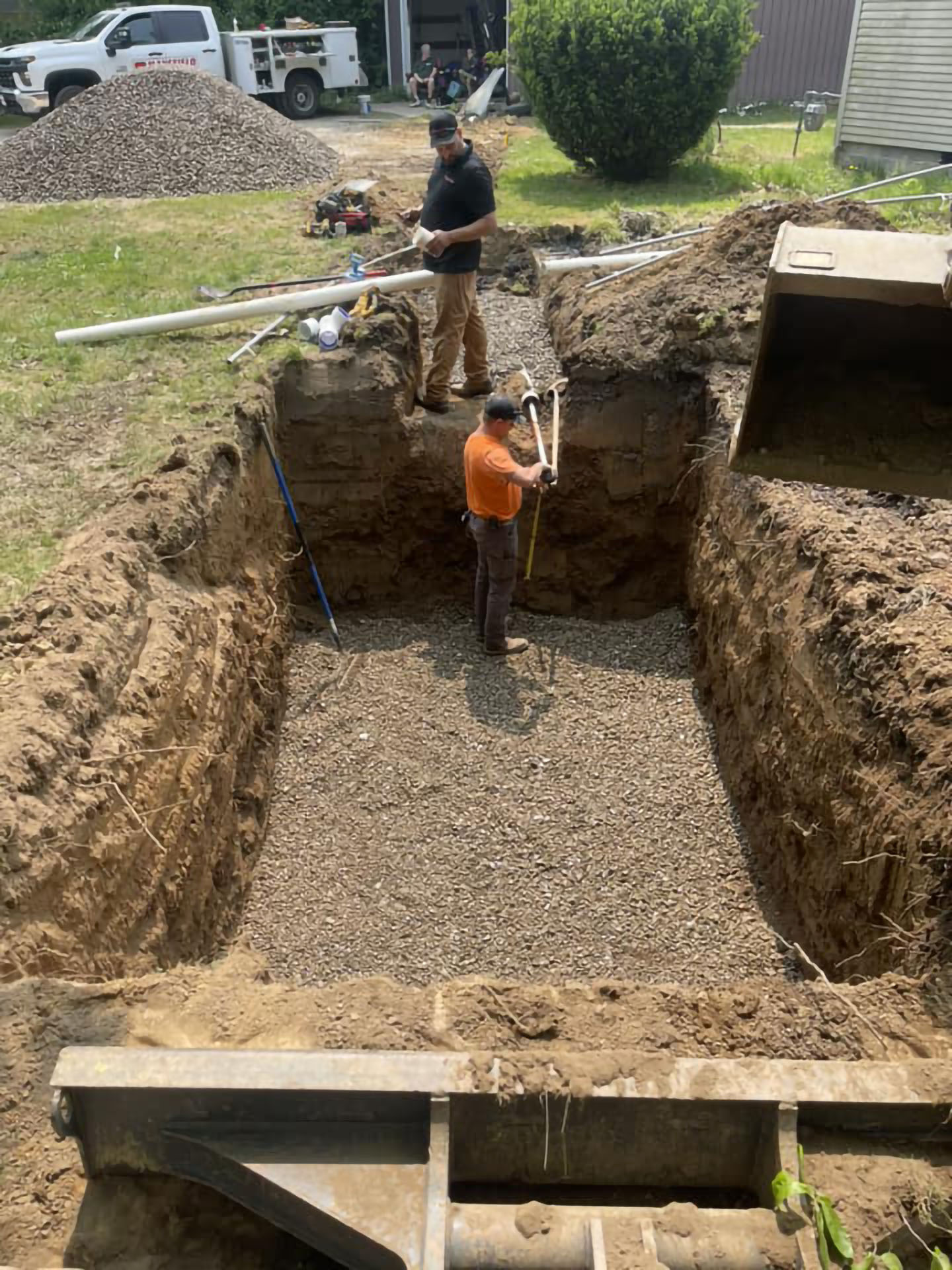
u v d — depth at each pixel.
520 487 6.89
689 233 10.11
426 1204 2.43
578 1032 3.27
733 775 6.25
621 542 8.30
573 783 6.42
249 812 5.90
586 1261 2.39
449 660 7.67
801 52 20.41
